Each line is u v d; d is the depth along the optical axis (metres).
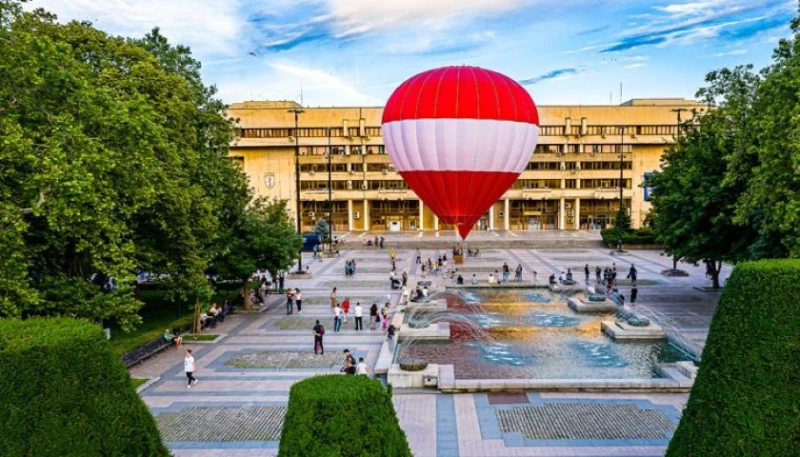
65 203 17.58
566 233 92.06
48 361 8.21
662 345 28.53
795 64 22.77
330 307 37.81
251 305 37.94
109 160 18.83
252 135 98.69
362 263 60.66
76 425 8.18
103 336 8.90
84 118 19.78
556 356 26.75
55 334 8.49
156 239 28.16
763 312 9.97
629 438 17.31
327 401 8.42
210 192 32.41
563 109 96.81
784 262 10.38
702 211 33.78
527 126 32.12
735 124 31.97
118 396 8.73
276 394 21.58
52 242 20.44
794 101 22.06
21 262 18.52
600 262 59.91
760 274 10.17
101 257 21.03
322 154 99.00
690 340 28.14
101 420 8.40
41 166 17.64
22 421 7.96
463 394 21.16
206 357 26.44
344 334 30.58
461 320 34.62
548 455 16.30
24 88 18.56
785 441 9.53
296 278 49.88
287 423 8.57
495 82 31.61
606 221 99.56
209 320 32.44
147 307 37.97
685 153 38.66
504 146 31.48
